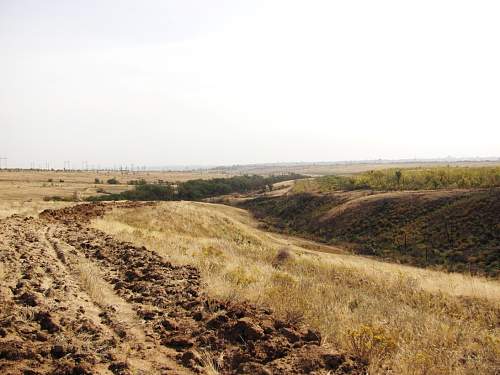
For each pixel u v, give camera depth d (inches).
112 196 3115.2
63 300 290.8
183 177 7603.4
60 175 6825.8
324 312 286.7
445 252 1691.7
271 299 302.4
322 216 2576.3
